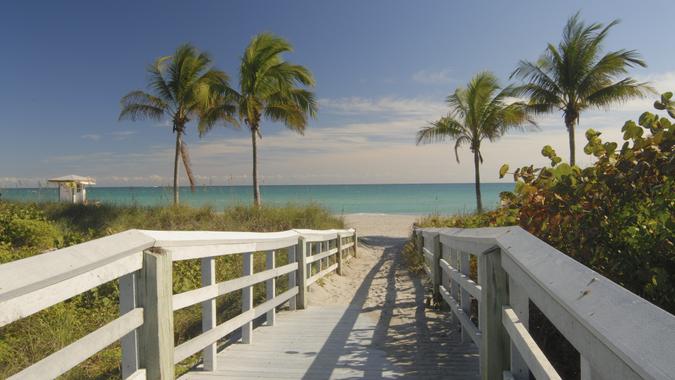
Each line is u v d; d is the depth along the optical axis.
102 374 4.06
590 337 1.24
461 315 4.23
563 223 3.34
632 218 2.97
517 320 2.27
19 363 4.09
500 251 2.56
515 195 3.97
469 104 21.48
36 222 11.60
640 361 0.90
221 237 3.59
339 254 10.23
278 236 5.41
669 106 3.27
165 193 21.02
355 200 65.69
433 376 3.62
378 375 3.65
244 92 19.25
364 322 5.46
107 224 15.23
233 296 6.84
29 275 1.68
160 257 2.52
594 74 18.45
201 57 20.80
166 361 2.57
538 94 19.66
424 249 7.89
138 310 2.45
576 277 1.45
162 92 21.09
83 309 5.88
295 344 4.53
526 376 2.39
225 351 4.28
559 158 3.94
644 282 2.83
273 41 18.73
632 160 3.07
